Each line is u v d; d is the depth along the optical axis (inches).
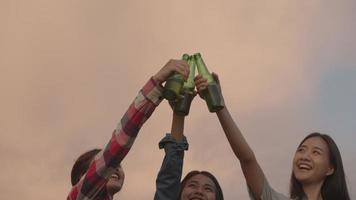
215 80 129.2
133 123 90.4
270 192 133.4
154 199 124.0
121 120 91.7
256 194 133.0
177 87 99.8
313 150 145.5
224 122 132.7
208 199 149.4
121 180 137.3
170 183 124.5
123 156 90.4
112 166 89.9
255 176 133.2
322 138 148.1
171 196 124.3
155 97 92.7
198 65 127.9
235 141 132.4
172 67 95.9
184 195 150.5
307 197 143.7
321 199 144.7
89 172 90.4
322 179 144.8
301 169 144.4
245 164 134.1
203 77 122.9
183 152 127.2
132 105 92.1
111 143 89.7
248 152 133.0
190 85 123.3
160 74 95.0
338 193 144.1
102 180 90.3
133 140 90.9
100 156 90.4
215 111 121.5
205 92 121.8
